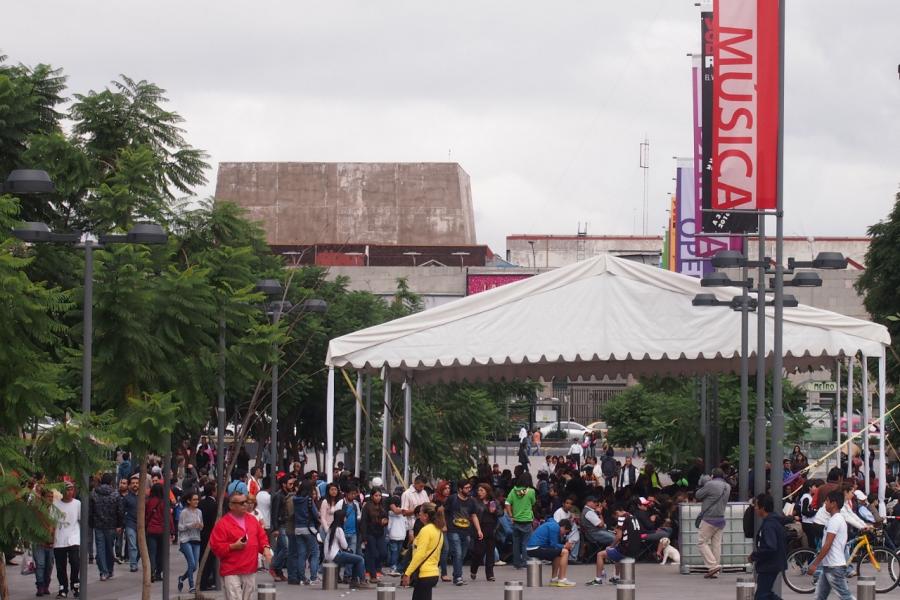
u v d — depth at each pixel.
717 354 32.28
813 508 27.55
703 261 38.47
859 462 42.91
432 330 32.25
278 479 35.19
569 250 111.88
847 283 84.38
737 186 26.94
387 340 32.28
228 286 24.75
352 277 88.12
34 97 26.72
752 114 26.92
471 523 29.47
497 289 32.56
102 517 30.88
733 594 25.67
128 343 22.02
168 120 27.55
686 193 39.19
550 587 28.20
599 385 90.88
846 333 31.81
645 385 54.19
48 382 17.81
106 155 26.72
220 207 27.33
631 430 57.81
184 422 23.59
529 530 32.47
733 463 47.53
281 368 44.25
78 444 18.92
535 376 41.53
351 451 52.09
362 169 115.50
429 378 40.69
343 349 32.16
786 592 25.80
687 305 32.34
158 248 23.94
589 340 32.16
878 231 52.88
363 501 31.83
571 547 29.41
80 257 25.28
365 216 114.50
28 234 20.39
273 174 115.50
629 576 27.47
